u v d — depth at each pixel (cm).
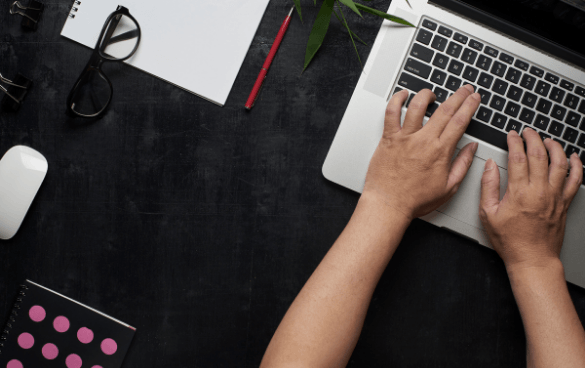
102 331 65
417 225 65
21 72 66
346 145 61
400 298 65
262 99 66
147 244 66
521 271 57
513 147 58
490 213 58
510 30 61
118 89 66
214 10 65
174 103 66
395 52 61
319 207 66
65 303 65
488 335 65
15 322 65
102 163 66
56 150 66
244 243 66
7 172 63
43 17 66
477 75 61
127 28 64
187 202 66
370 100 61
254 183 66
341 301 50
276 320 65
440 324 65
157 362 65
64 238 66
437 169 56
